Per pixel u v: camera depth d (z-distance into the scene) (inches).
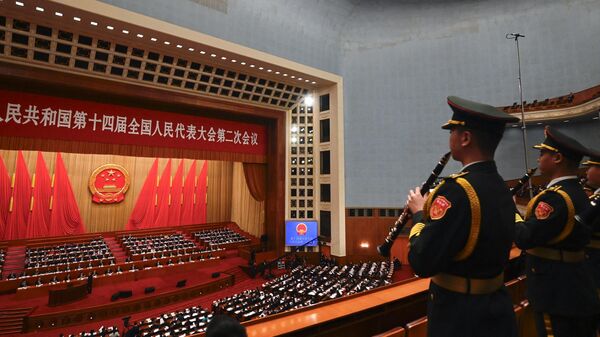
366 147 895.1
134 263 745.0
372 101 899.4
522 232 99.9
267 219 940.0
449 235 60.1
